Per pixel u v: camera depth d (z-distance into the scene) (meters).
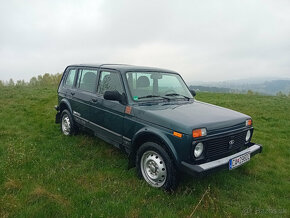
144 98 3.99
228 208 3.07
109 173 3.82
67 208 2.77
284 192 3.63
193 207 3.01
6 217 2.54
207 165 2.97
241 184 3.81
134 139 3.59
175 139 3.04
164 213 2.84
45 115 8.34
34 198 2.93
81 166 4.11
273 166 4.69
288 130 7.78
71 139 5.48
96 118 4.61
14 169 3.73
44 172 3.72
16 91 16.66
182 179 3.69
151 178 3.49
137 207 2.91
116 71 4.25
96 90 4.71
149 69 4.54
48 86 23.19
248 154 3.53
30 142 5.20
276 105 13.80
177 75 5.07
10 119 7.62
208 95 18.67
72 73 5.88
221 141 3.28
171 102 4.16
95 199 3.02
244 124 3.74
